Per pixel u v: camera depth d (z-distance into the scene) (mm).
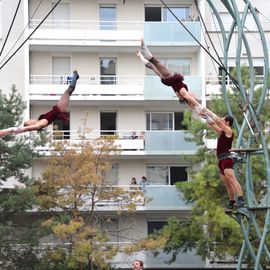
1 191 38500
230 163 19531
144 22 47312
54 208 39406
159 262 44344
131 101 46875
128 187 44438
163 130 47406
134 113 47719
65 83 47188
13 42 47125
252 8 22375
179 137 46094
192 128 38281
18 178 38781
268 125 37438
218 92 46438
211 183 36688
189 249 40125
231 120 19156
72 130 46875
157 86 46656
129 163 46844
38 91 46031
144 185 44656
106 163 39094
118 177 46656
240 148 21484
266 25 48938
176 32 47406
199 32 47250
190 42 47375
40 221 37906
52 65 47531
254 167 35656
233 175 19641
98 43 46844
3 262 37656
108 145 39031
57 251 37562
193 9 48844
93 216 40375
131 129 47594
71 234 36844
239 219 21422
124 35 47125
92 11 48500
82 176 37812
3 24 47125
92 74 47750
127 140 45969
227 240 36938
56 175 38406
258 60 48375
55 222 37062
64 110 15695
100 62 48094
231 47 48281
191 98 17438
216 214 35875
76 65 47719
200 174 37094
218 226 36188
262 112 37000
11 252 37844
